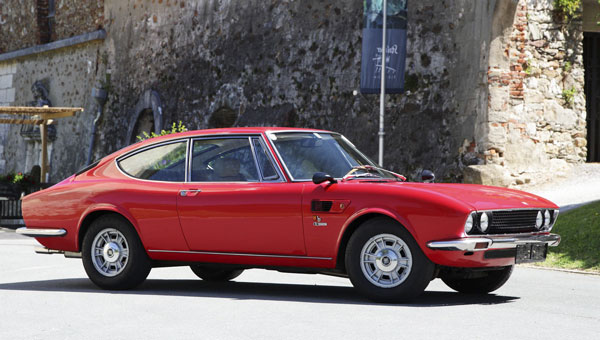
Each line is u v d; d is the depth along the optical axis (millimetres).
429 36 22484
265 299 8047
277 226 7996
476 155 20844
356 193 7656
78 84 37562
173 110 31547
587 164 21547
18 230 9547
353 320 6598
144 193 8742
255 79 27953
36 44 40625
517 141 20844
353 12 24812
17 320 6754
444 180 21656
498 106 20641
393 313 6977
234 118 28922
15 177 26078
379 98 23641
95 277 8953
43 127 26547
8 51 43031
